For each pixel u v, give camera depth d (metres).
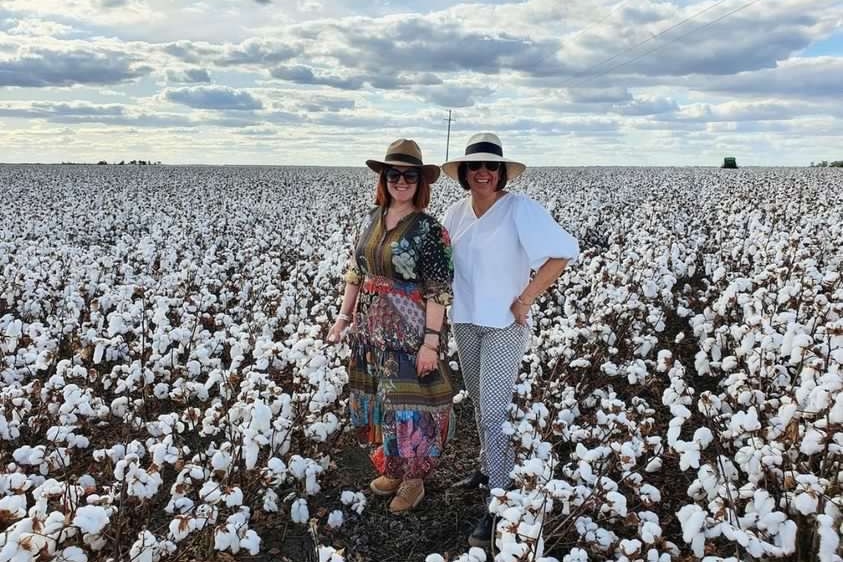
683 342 6.08
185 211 17.86
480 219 3.36
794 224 11.36
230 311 6.49
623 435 3.38
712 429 3.35
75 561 2.29
